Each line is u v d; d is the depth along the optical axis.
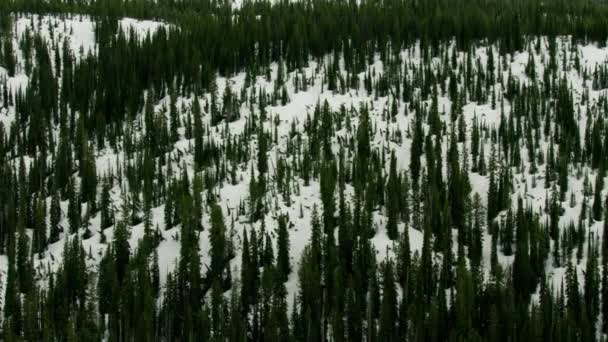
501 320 81.50
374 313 87.69
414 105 145.75
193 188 108.00
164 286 92.56
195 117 135.75
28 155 137.00
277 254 97.06
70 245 98.81
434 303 83.31
